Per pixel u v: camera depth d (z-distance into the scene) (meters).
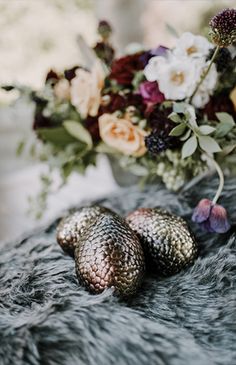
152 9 1.51
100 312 0.44
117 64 0.72
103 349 0.41
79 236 0.57
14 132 1.92
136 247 0.50
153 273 0.56
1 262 0.60
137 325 0.43
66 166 0.84
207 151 0.58
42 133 0.81
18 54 3.88
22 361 0.40
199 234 0.61
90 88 0.73
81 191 1.23
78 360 0.41
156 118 0.65
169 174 0.69
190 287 0.51
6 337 0.42
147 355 0.41
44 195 0.91
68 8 3.83
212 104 0.65
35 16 3.86
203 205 0.57
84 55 0.86
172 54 0.64
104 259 0.48
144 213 0.57
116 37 1.44
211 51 0.62
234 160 0.67
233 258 0.53
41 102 0.85
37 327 0.42
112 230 0.49
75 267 0.51
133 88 0.73
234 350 0.43
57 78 0.84
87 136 0.78
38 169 1.51
